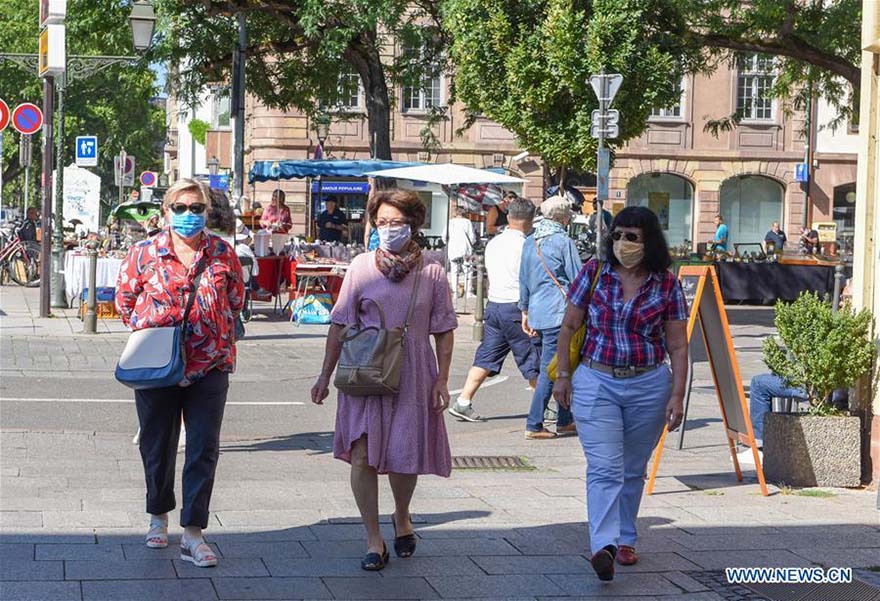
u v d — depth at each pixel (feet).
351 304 23.36
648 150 167.22
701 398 50.11
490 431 42.09
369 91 96.22
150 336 23.04
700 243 160.35
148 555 23.54
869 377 31.53
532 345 41.91
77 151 103.96
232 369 23.88
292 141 157.38
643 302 23.31
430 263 23.61
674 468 34.86
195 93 102.17
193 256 23.58
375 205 23.47
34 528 25.30
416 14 98.02
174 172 236.84
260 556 23.84
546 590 22.03
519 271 40.47
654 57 85.71
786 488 31.48
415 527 26.71
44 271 74.23
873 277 31.30
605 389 23.30
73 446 36.06
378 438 22.91
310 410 45.62
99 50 101.40
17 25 188.34
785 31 89.61
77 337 64.64
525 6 87.71
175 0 89.15
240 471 33.42
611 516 22.81
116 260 75.61
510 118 89.71
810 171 169.27
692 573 23.27
